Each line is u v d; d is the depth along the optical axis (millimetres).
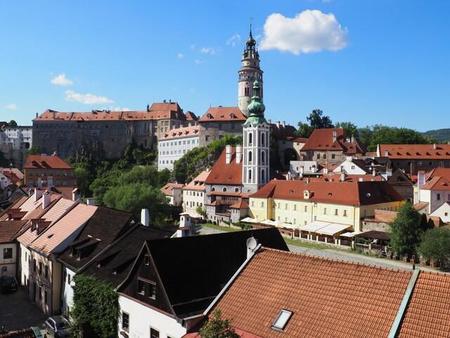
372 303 25656
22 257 68438
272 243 47188
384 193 119625
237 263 42312
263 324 28000
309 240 112688
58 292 56250
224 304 31016
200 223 153875
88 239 55562
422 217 92000
